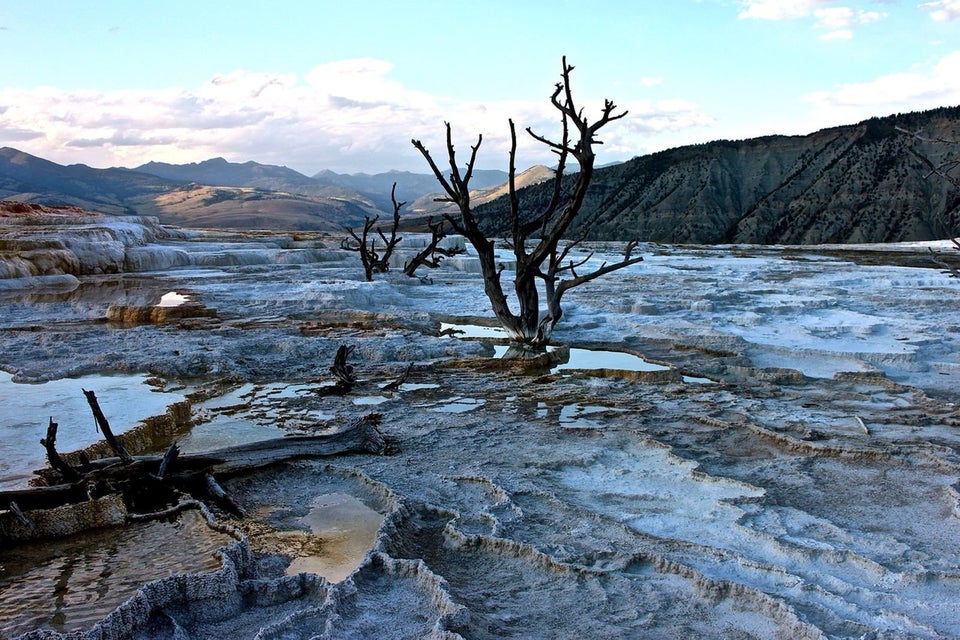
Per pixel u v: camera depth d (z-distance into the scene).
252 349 9.42
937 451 5.77
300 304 13.15
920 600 3.60
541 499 4.89
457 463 5.57
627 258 10.15
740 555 3.99
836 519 4.60
